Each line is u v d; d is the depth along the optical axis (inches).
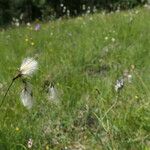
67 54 356.5
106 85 266.5
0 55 382.3
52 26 550.6
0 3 1454.2
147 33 417.4
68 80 284.2
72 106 247.4
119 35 410.9
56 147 211.5
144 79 269.3
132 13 573.0
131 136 206.2
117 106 242.4
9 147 196.5
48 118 236.2
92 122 232.1
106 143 200.5
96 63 335.9
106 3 1304.1
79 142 215.8
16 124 225.0
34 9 1455.5
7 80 292.2
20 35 501.0
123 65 320.5
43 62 334.6
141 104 235.3
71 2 1365.7
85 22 538.9
